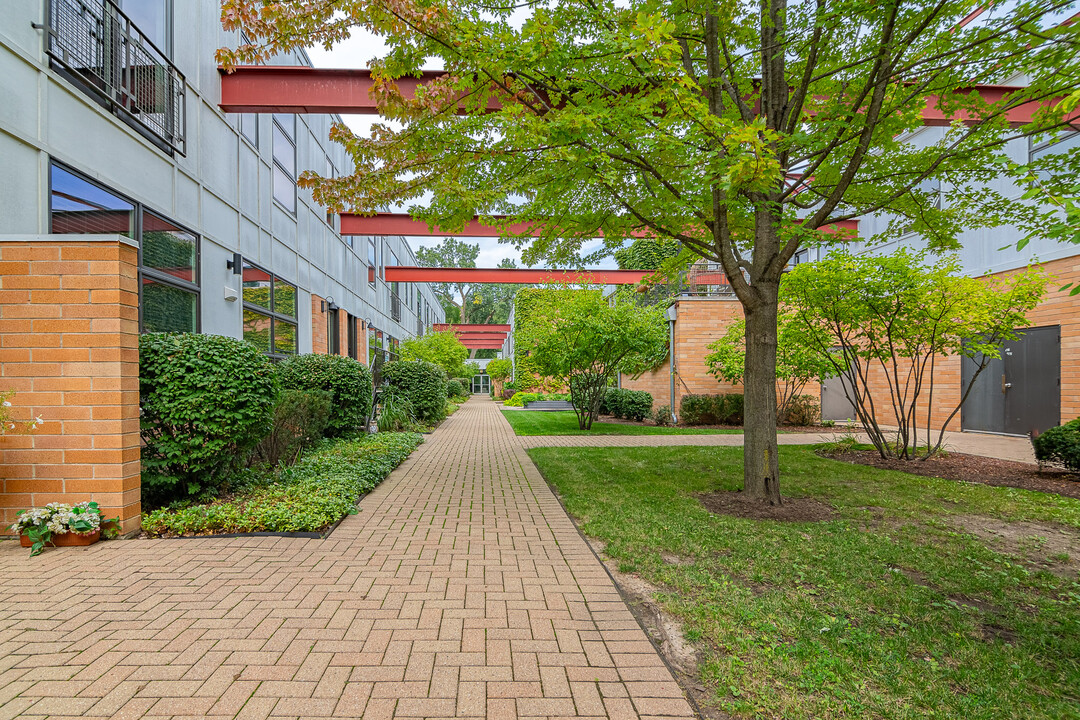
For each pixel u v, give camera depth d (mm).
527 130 3967
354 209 5250
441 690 1894
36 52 4254
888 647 2246
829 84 4996
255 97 7484
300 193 11000
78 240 3637
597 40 4219
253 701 1816
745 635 2318
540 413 18422
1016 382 9609
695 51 5297
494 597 2699
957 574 3068
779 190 4562
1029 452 7801
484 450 8430
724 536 3738
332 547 3488
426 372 13102
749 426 4852
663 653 2209
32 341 3641
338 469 5617
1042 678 2027
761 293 4746
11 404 3617
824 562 3240
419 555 3338
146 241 5793
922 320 6715
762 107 5074
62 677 1940
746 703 1831
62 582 2848
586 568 3127
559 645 2221
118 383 3660
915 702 1877
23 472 3625
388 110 4461
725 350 11641
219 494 4648
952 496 5000
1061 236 2422
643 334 11445
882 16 3883
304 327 11258
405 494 5121
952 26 4156
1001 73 4348
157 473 4098
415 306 31312
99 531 3572
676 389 13680
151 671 1987
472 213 5320
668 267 7176
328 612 2506
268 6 3771
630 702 1845
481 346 47594
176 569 3055
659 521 4094
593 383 12195
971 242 10367
